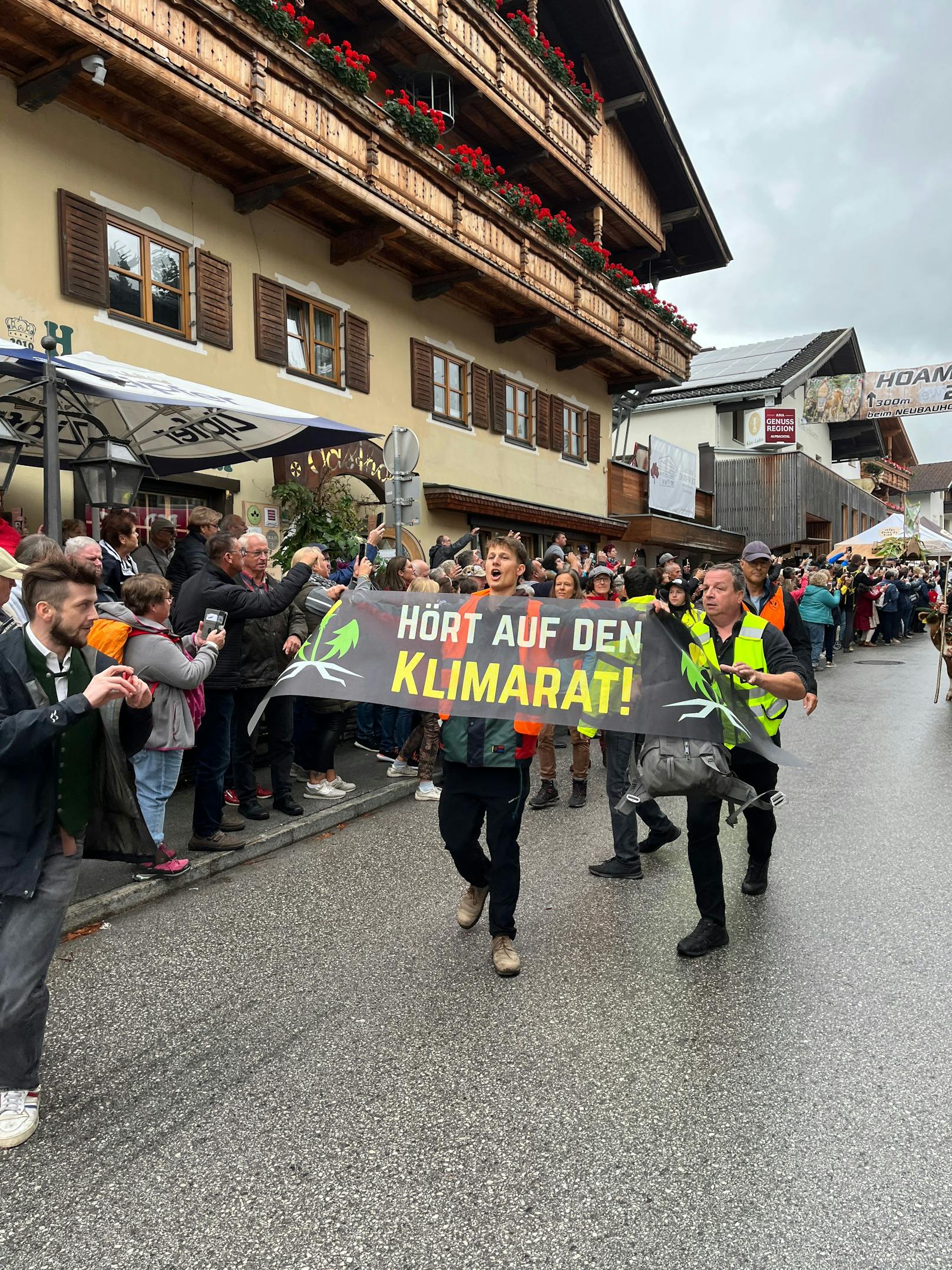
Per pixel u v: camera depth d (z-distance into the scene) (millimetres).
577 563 10523
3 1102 2766
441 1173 2529
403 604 4129
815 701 4527
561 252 15539
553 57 15531
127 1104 2904
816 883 4934
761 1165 2527
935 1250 2197
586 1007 3521
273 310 10945
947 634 11352
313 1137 2709
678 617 4262
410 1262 2197
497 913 3867
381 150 11141
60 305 8406
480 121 15133
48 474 5578
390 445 9328
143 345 9250
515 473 16594
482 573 7426
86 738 2883
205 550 7012
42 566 2697
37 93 7898
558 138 16125
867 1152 2582
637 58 17875
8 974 2746
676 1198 2400
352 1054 3195
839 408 28859
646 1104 2838
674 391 30328
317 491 11320
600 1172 2516
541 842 5875
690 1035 3279
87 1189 2496
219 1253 2242
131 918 4562
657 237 21406
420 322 13828
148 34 8070
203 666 4824
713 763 3771
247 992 3705
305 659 4148
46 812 2768
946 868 5137
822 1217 2318
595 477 19734
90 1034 3367
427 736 6984
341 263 11930
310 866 5387
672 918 4465
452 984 3750
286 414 7328
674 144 19859
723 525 29312
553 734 6777
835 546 32906
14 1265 2217
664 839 5598
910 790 7039
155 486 9445
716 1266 2158
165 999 3650
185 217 9773
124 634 3037
